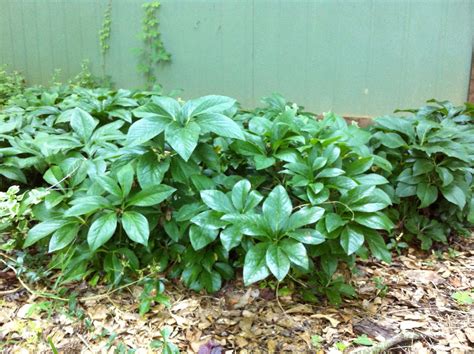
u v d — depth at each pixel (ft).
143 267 7.01
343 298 6.98
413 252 8.62
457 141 8.66
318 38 14.76
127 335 6.01
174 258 7.09
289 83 15.40
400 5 13.71
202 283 6.75
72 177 7.09
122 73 17.70
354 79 14.64
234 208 6.16
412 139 8.55
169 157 6.51
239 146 6.88
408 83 14.10
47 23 18.48
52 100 10.95
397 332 6.13
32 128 9.02
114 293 6.81
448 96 13.76
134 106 9.66
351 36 14.39
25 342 5.82
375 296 7.05
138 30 16.96
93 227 5.91
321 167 6.56
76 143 7.55
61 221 6.43
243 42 15.66
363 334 6.08
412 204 8.85
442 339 6.04
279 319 6.37
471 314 6.61
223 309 6.58
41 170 7.72
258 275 5.48
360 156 7.30
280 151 6.98
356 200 6.23
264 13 15.19
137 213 6.10
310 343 5.89
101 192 6.59
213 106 6.59
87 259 6.77
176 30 16.42
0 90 17.07
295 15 14.84
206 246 6.81
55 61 18.79
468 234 8.98
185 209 6.45
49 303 6.42
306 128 7.59
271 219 5.92
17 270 6.79
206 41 16.12
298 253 5.57
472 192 8.90
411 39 13.80
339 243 6.42
